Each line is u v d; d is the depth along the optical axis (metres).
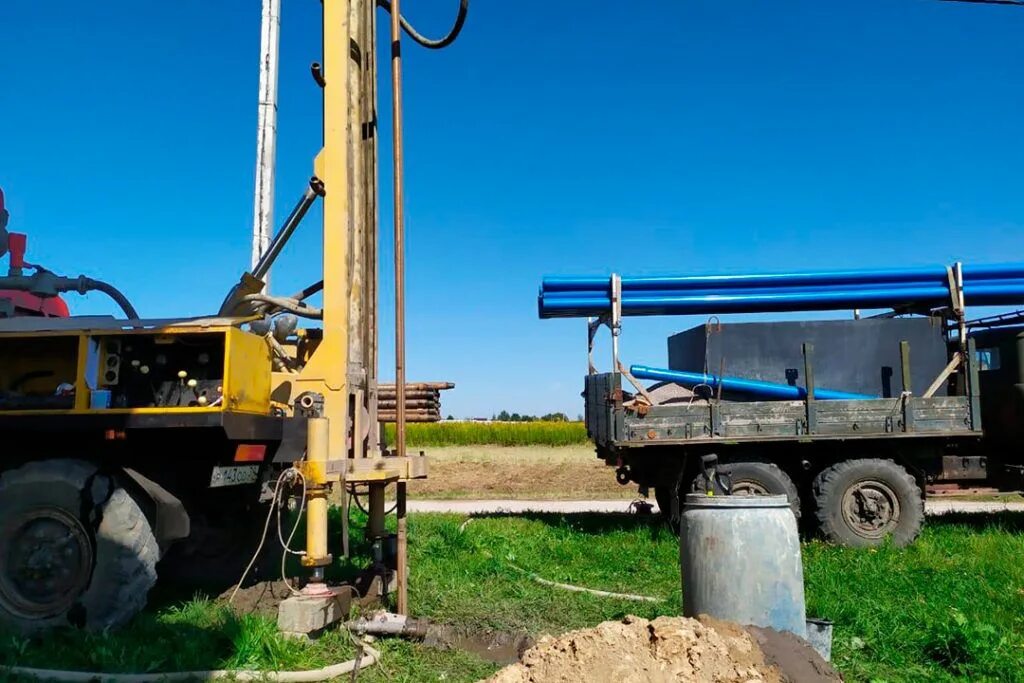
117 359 5.45
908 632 5.35
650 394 10.43
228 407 5.26
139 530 5.20
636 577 7.58
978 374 10.34
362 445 6.23
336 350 5.97
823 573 7.41
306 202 6.30
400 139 5.88
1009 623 5.65
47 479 5.16
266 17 12.44
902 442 9.77
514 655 5.16
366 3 6.66
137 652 4.74
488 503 15.87
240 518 6.88
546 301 10.16
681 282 10.18
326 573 6.79
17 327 5.48
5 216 6.83
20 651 4.75
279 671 4.57
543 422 38.56
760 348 10.30
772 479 9.43
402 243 5.84
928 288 10.12
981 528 10.55
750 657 3.93
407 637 5.25
